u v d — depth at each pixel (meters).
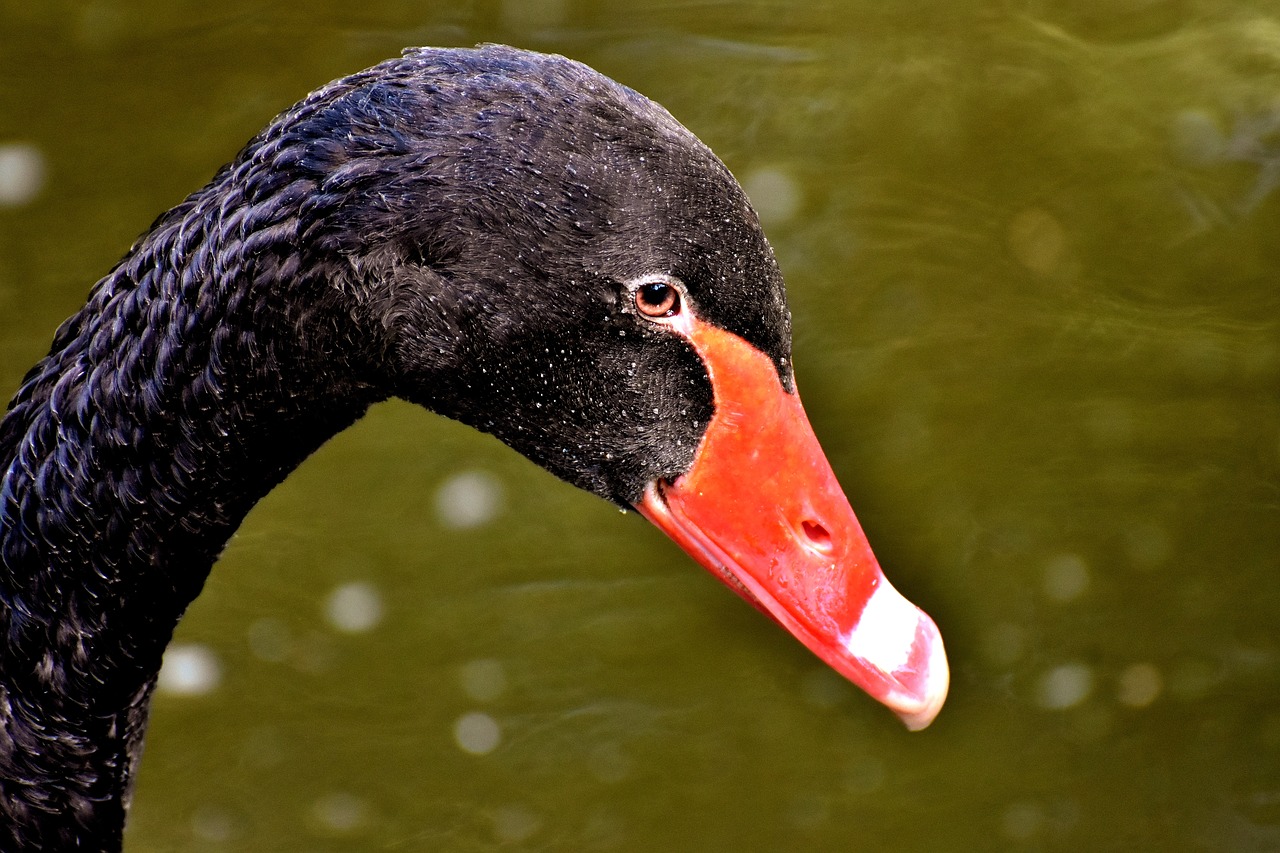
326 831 8.87
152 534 4.89
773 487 5.09
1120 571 9.86
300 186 4.47
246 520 10.09
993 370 10.65
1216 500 10.14
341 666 9.52
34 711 5.16
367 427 10.52
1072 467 10.24
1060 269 11.15
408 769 9.13
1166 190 11.55
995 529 10.00
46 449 4.94
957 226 11.30
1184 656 9.55
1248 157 11.70
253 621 9.66
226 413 4.68
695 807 8.97
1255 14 12.68
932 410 10.46
